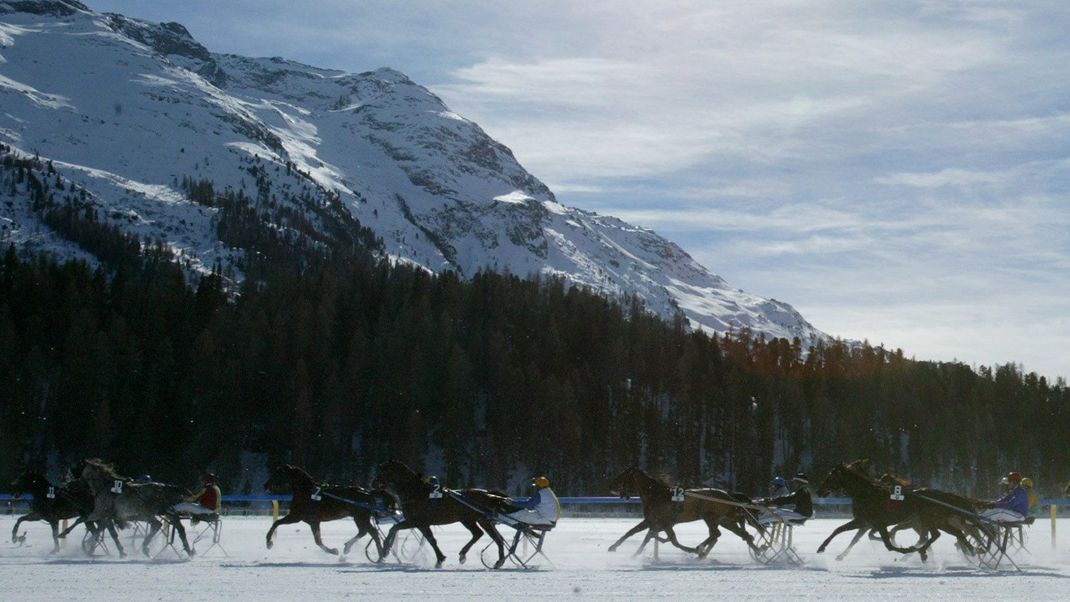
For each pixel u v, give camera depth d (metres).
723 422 99.12
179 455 85.25
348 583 22.11
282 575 23.77
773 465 99.44
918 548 27.11
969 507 26.84
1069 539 40.66
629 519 59.09
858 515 27.53
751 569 25.72
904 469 99.88
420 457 83.56
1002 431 103.00
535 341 104.31
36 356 88.50
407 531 42.59
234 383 86.81
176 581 22.41
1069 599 19.52
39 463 81.31
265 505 71.25
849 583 22.16
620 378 100.00
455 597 19.73
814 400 102.31
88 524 29.11
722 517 28.20
